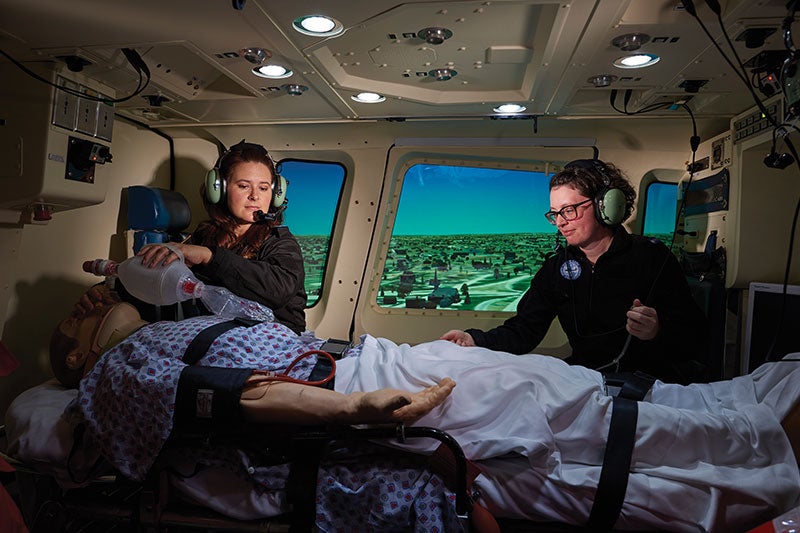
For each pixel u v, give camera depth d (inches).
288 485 63.3
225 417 63.6
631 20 75.6
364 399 61.9
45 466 69.8
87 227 121.0
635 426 63.1
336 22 79.5
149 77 97.7
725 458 63.4
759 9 70.7
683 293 95.3
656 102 110.0
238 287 87.3
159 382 65.3
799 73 65.7
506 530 63.6
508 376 65.9
